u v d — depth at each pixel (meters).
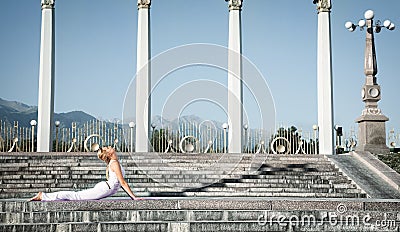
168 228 12.79
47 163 22.41
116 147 28.28
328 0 31.27
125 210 13.47
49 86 29.16
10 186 20.09
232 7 30.34
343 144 31.75
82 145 28.19
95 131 28.27
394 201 14.38
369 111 28.17
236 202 13.92
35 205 13.35
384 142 27.92
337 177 22.31
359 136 28.72
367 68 28.66
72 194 14.17
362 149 28.09
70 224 12.69
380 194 20.44
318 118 30.77
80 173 21.53
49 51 29.38
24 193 19.62
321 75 30.83
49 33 29.48
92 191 14.30
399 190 20.86
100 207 13.48
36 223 12.88
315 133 30.39
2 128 27.28
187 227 12.81
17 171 21.42
